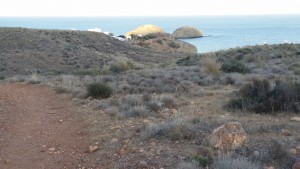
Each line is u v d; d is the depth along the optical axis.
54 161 7.81
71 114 12.55
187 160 6.82
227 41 188.62
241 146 7.31
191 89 17.12
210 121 9.69
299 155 6.81
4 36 79.38
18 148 8.78
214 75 23.19
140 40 133.88
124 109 12.20
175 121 9.07
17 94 18.39
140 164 6.91
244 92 12.53
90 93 15.68
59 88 18.45
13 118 12.27
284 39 198.25
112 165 7.21
